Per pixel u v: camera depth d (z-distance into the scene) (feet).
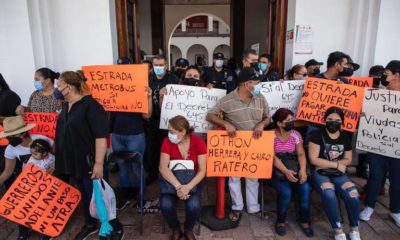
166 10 40.11
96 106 7.88
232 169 9.11
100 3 13.41
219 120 9.02
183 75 12.10
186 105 10.09
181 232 8.79
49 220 8.64
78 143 7.82
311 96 10.11
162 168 8.35
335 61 10.05
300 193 9.01
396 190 9.29
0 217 10.23
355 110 9.68
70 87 7.66
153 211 10.27
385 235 9.00
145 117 10.19
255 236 9.00
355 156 12.73
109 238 8.39
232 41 31.30
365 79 11.07
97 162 7.74
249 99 9.06
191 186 8.10
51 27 13.48
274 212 10.36
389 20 13.42
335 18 14.14
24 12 12.71
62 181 8.95
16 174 10.44
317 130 9.32
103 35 13.65
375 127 9.33
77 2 13.39
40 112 11.00
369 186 9.59
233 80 13.52
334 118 8.65
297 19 14.07
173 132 8.05
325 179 8.82
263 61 13.25
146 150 12.27
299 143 9.48
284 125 9.02
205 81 13.74
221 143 8.95
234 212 9.59
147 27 30.83
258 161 9.00
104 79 9.83
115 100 9.87
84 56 13.84
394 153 9.05
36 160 9.21
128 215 10.18
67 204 8.91
